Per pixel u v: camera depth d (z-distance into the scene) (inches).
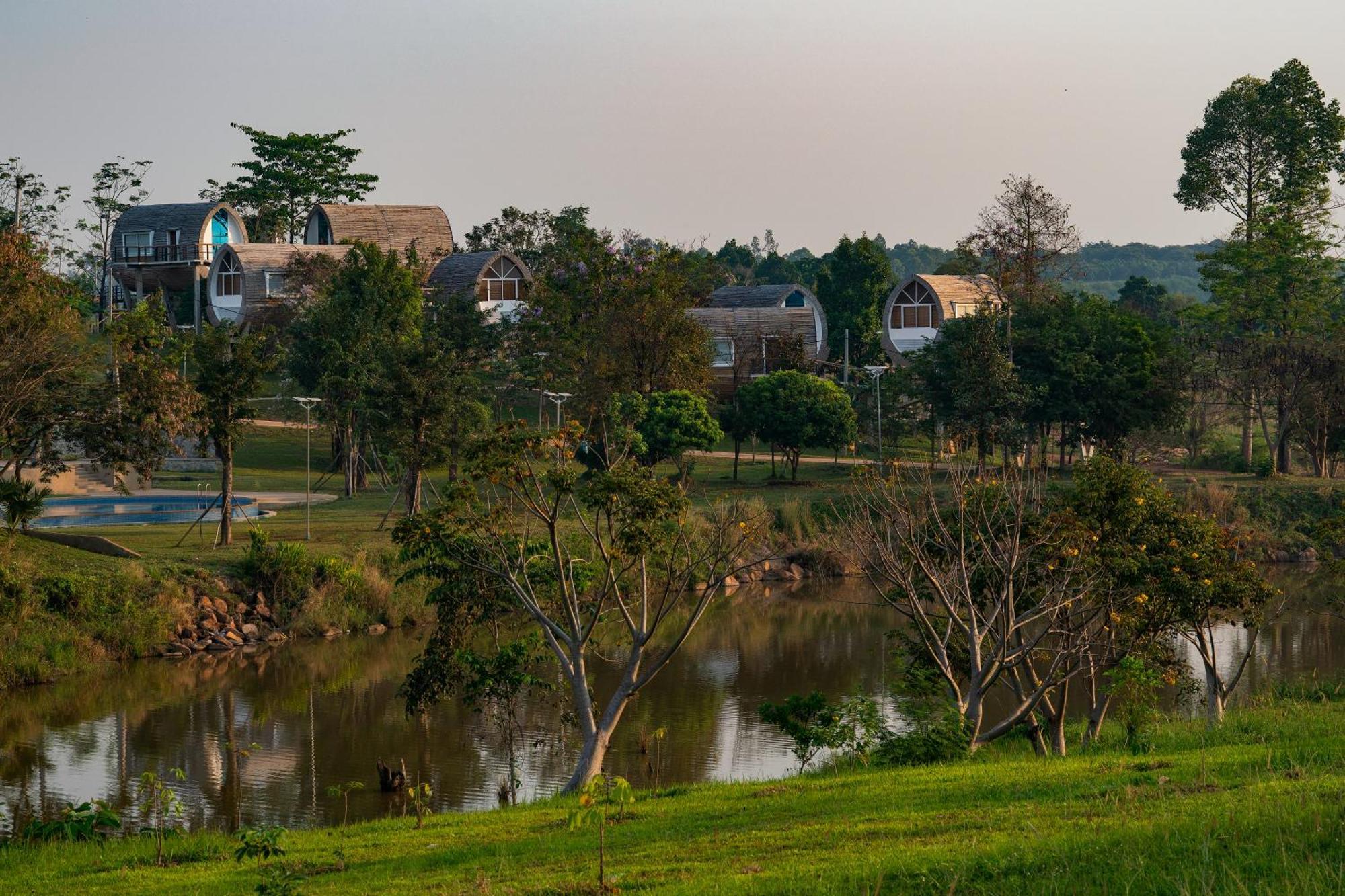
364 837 981.8
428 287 5128.0
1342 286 4987.7
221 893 794.2
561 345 4441.4
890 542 1389.0
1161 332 3978.8
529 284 5108.3
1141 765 941.2
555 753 1578.5
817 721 1344.7
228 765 1534.2
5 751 1600.6
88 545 2415.1
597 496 1221.1
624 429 3358.8
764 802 934.4
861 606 2790.4
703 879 665.0
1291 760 890.1
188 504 3427.7
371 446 3444.9
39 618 2097.7
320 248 5073.8
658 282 4178.2
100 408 2474.2
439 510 1269.7
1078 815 740.7
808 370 4842.5
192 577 2363.4
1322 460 4077.3
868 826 776.3
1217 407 4665.4
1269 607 2669.8
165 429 2509.8
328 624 2378.2
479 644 2041.1
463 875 778.8
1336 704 1461.6
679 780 1428.4
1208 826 615.5
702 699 1878.7
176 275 5605.3
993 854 624.7
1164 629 1331.2
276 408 4923.7
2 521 2354.8
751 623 2581.2
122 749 1610.5
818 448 4714.6
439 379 2878.9
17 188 5477.4
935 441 3818.9
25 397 2337.6
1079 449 4488.2
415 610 2501.2
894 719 1680.6
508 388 4493.1
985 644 1440.7
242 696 1913.1
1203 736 1117.7
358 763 1540.4
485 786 1433.3
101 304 5762.8
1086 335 3735.2
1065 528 1250.0
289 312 4670.3
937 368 3836.1
